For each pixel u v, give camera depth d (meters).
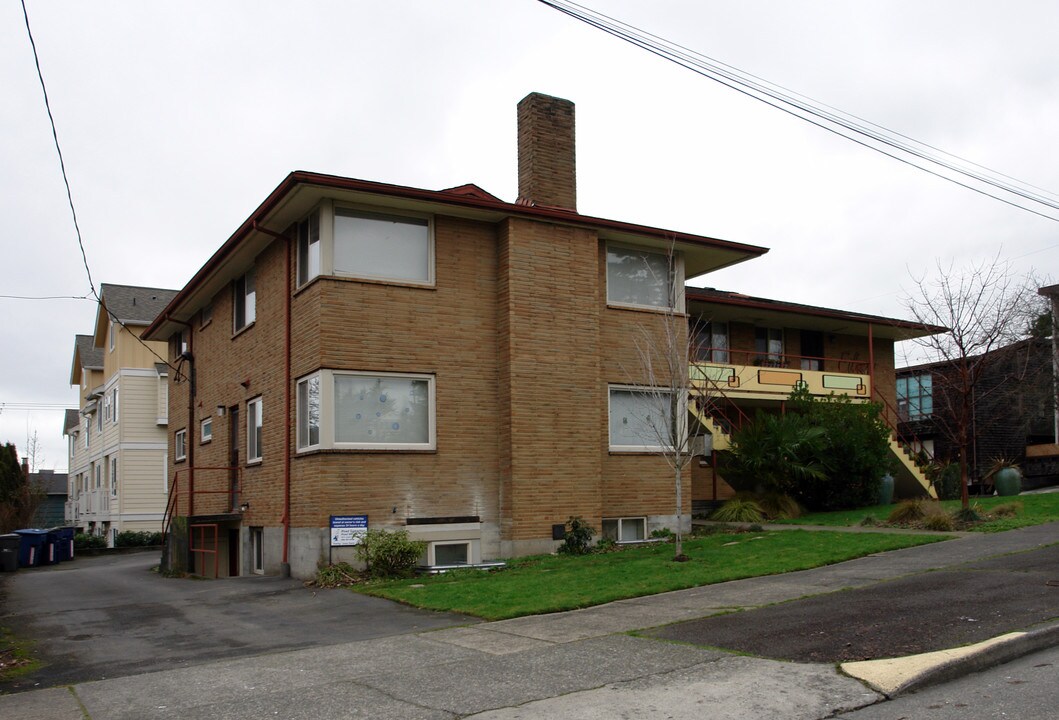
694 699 6.65
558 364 17.11
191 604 13.22
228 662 8.62
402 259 16.42
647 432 18.62
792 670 7.25
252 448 19.41
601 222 17.72
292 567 16.19
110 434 38.47
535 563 15.27
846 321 27.58
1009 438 30.83
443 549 16.14
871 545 14.02
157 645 9.82
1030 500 20.58
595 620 9.80
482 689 7.15
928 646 7.65
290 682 7.62
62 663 8.91
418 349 16.27
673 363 15.38
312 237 16.27
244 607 12.62
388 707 6.74
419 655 8.51
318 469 15.26
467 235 17.06
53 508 62.06
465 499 16.38
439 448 16.25
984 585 10.16
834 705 6.41
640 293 19.11
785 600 10.19
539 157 19.11
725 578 12.06
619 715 6.36
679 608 10.20
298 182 14.92
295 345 16.62
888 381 30.94
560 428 16.97
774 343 28.20
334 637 9.84
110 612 12.62
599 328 18.14
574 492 16.95
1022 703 6.34
